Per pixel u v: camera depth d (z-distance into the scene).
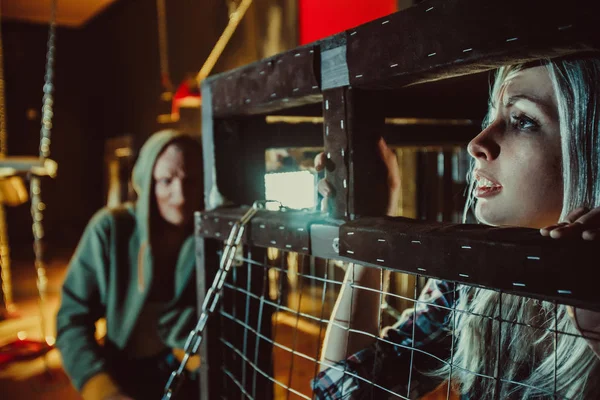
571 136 0.57
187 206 1.76
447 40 0.53
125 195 8.70
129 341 1.75
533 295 0.45
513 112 0.63
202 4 5.86
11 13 8.52
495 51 0.49
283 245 0.81
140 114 8.02
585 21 0.42
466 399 0.85
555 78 0.58
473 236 0.50
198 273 1.11
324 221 0.73
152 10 7.11
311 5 3.93
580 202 0.57
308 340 2.71
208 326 1.07
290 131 1.22
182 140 1.79
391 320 1.36
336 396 0.91
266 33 4.73
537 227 0.63
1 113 4.84
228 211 1.01
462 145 1.56
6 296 4.59
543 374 0.71
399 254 0.58
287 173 1.37
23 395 2.66
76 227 9.62
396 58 0.60
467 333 0.83
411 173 3.07
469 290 0.86
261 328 1.14
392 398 0.91
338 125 0.72
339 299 0.95
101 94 9.39
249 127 1.12
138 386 1.70
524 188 0.62
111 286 1.75
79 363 1.68
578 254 0.41
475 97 1.08
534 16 0.45
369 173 0.72
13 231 8.89
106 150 9.38
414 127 1.46
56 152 9.38
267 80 0.85
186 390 1.70
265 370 1.15
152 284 1.72
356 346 0.93
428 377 0.94
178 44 6.52
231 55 5.33
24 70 9.08
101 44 9.09
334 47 0.71
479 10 0.50
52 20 3.03
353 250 0.66
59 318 1.79
